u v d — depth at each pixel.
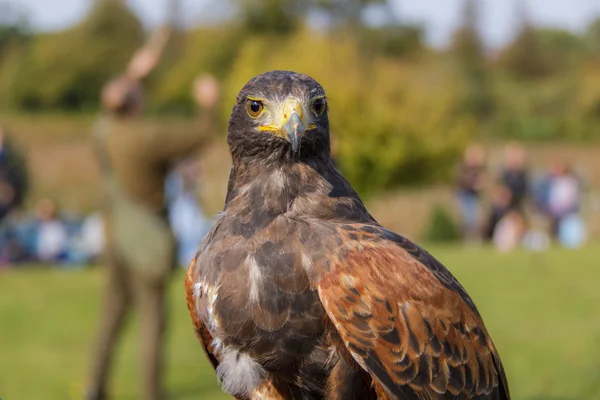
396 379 3.80
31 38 73.06
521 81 71.19
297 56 28.22
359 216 4.09
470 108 56.00
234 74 27.45
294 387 4.04
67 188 34.94
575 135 52.91
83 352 10.70
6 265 19.73
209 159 25.77
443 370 3.87
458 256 17.45
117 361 10.37
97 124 7.92
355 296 3.73
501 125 54.09
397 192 28.97
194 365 10.00
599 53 76.06
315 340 3.84
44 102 63.31
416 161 27.08
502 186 22.78
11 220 20.84
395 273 3.78
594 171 40.84
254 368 3.96
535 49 77.12
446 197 28.41
